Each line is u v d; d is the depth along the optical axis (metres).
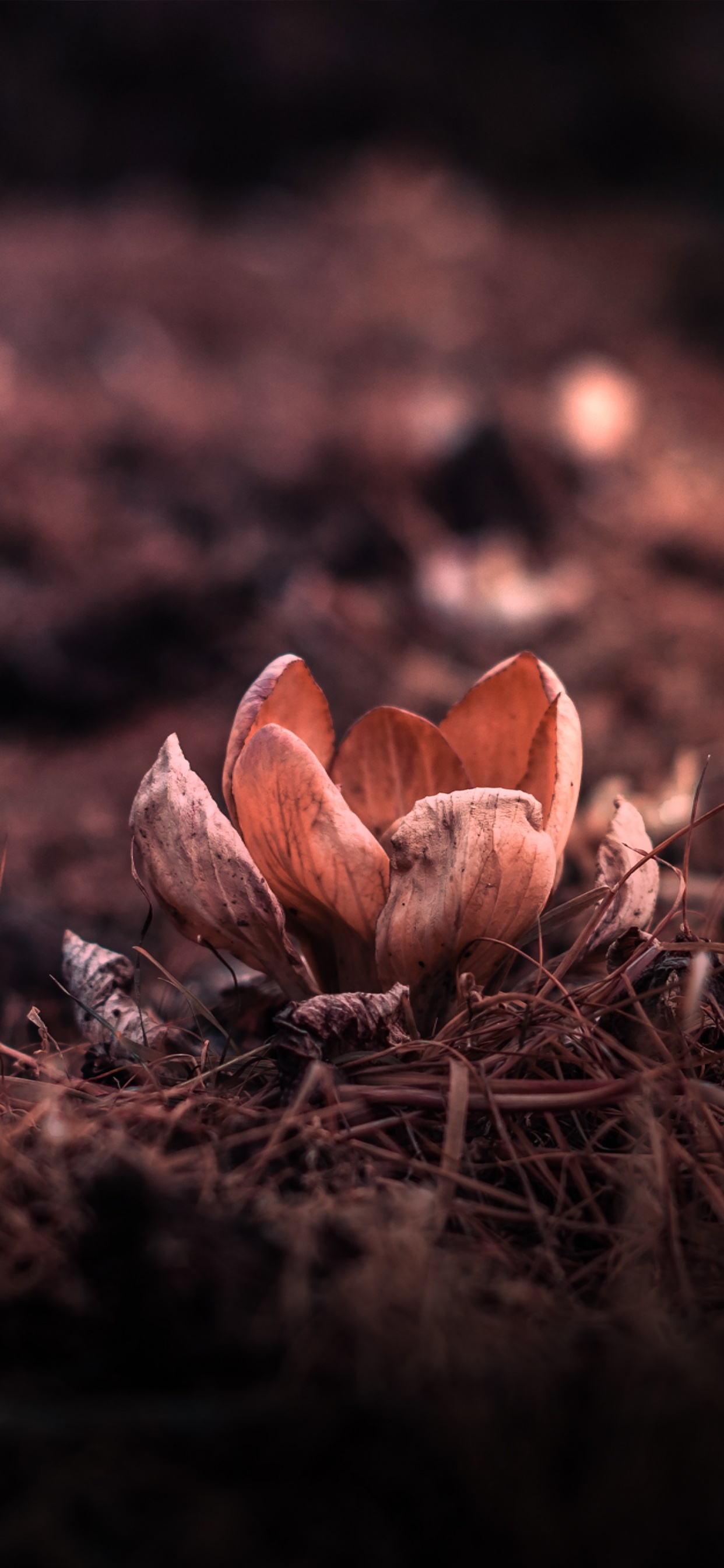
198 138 3.60
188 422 1.67
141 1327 0.41
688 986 0.45
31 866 0.81
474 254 2.86
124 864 0.83
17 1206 0.43
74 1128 0.44
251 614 1.20
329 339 2.31
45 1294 0.42
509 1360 0.41
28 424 1.58
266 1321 0.41
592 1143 0.44
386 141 3.56
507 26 4.07
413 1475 0.40
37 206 3.16
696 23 4.11
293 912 0.46
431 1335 0.41
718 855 0.70
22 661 1.11
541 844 0.45
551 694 0.46
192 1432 0.41
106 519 1.36
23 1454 0.41
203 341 2.27
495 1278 0.42
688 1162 0.43
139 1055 0.46
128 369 1.98
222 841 0.45
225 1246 0.42
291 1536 0.40
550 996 0.47
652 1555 0.40
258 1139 0.44
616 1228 0.43
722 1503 0.40
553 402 1.84
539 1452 0.40
